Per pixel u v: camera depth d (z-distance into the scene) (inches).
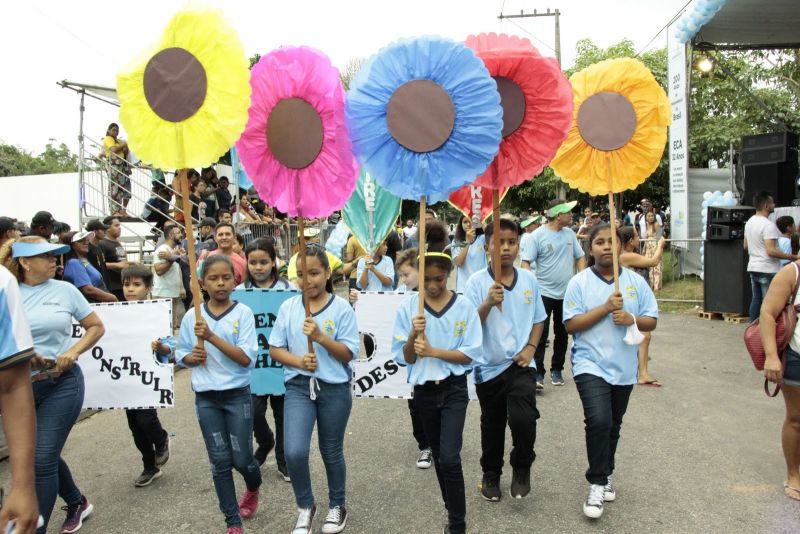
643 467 187.0
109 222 378.3
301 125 145.5
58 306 147.9
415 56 135.3
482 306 157.6
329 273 159.2
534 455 160.6
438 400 144.6
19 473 80.7
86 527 160.1
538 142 150.6
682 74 553.9
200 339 148.6
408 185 139.6
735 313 438.0
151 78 139.6
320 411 152.2
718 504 162.1
